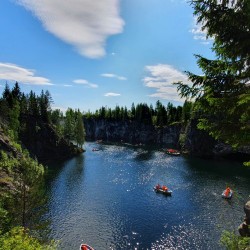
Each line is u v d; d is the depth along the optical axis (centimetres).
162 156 11288
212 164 9419
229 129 987
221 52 986
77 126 12888
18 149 7438
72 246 3566
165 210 4847
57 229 4038
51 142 10944
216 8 912
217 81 1000
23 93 12075
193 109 1092
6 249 1667
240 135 959
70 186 6362
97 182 6781
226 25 903
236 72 970
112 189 6166
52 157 10469
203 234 3866
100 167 8712
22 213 3083
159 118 18450
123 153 12138
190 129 12138
